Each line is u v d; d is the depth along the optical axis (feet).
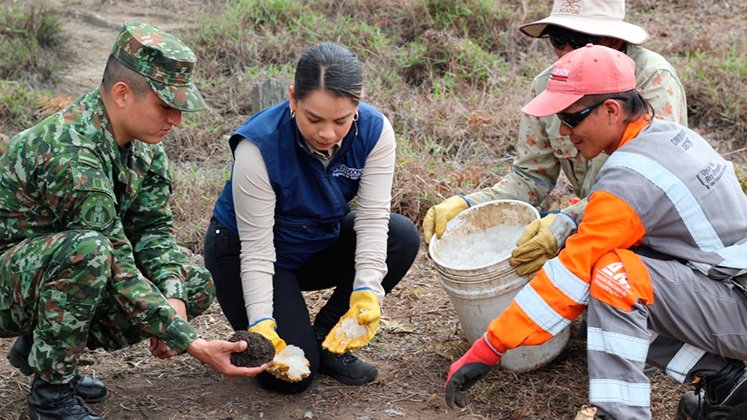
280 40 22.76
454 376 9.47
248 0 24.47
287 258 11.10
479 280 10.45
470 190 16.66
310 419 10.55
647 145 9.22
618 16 11.35
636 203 8.97
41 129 9.21
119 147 9.53
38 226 9.52
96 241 9.11
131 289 9.35
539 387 11.04
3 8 23.82
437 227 11.47
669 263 9.29
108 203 9.25
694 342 9.43
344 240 11.38
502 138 18.62
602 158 11.30
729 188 9.37
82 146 9.17
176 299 10.04
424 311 13.19
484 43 23.11
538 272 9.79
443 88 20.86
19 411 10.52
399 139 18.20
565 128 9.53
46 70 21.53
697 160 9.25
